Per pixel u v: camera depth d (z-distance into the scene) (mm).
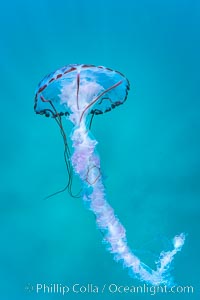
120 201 4023
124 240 3143
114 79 3135
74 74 2818
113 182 4027
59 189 4027
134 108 4051
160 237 3951
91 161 2980
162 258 3742
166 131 4086
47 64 4031
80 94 3012
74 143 2992
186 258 3834
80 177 2986
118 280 3717
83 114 3033
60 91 3197
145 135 4070
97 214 3025
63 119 3912
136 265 3281
